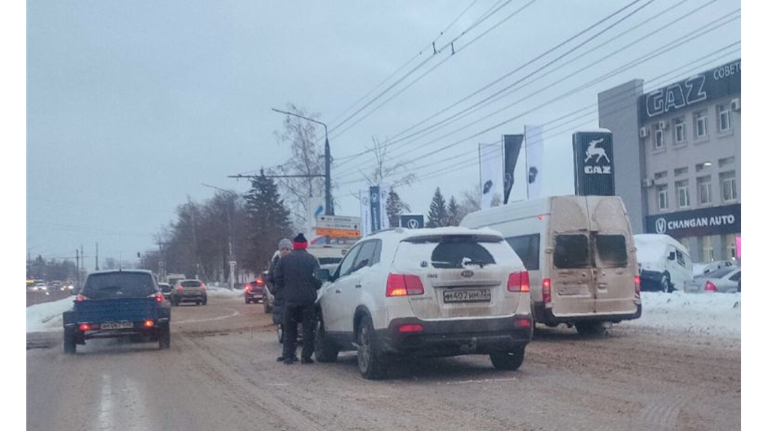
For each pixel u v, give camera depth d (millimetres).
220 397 10102
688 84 52188
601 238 16578
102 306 16391
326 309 12953
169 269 118250
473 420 8102
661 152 55219
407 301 10391
